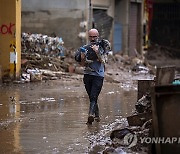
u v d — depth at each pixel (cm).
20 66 3419
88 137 1703
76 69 3775
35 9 4631
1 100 2567
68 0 4556
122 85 3431
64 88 3097
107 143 1570
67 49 4425
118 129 1593
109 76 3747
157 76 1570
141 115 1642
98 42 1959
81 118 2073
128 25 5428
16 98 2644
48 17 4612
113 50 5184
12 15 3347
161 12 6906
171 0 6869
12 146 1580
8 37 3356
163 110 1211
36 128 1861
